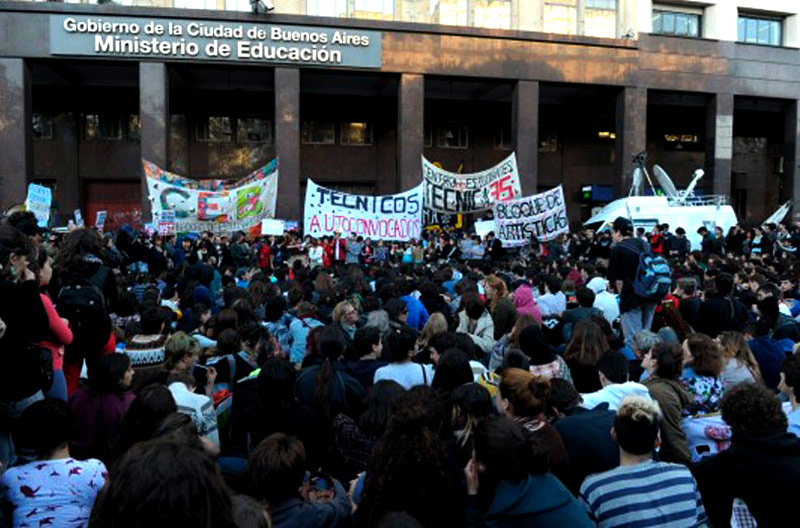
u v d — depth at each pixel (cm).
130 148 3192
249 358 605
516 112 2920
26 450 349
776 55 3312
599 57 3008
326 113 3400
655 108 3678
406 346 527
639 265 761
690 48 3153
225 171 3281
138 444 166
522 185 2911
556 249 1911
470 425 369
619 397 451
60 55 2470
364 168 3453
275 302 754
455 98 3425
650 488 320
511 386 390
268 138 3325
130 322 713
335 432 436
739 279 1083
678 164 3847
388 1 2919
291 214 2666
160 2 2706
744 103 3594
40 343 459
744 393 336
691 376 496
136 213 3238
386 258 2105
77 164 3150
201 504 153
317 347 573
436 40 2798
